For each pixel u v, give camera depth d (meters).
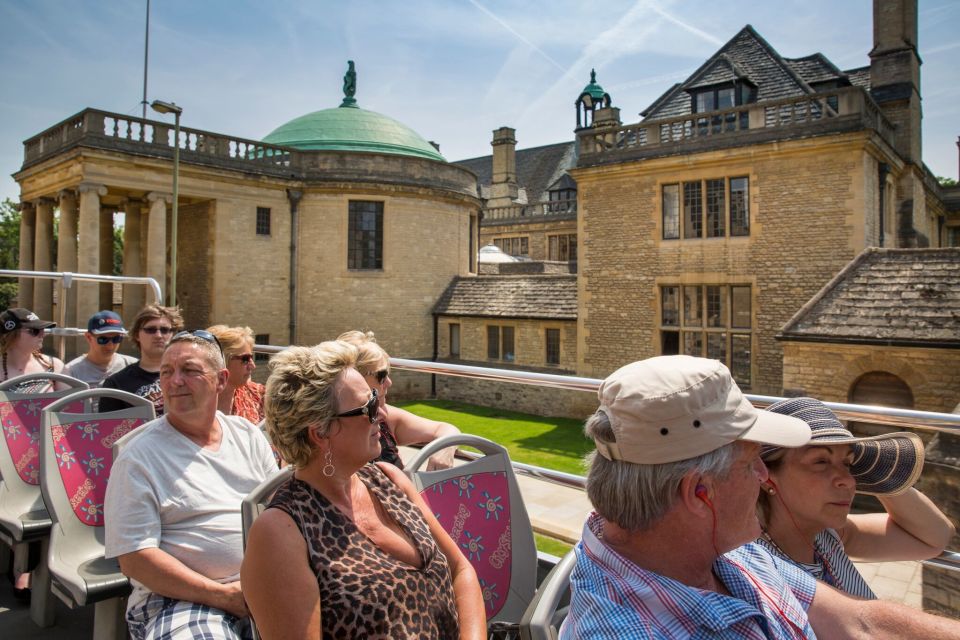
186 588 2.87
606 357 21.25
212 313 23.30
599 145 21.66
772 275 18.12
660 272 20.11
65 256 22.45
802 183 17.62
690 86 22.45
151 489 3.06
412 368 4.77
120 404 4.85
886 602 1.99
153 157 21.44
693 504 1.68
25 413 4.58
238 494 3.34
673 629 1.60
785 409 2.53
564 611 2.35
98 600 3.26
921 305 13.08
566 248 41.12
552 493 8.79
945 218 34.47
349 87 32.22
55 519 3.62
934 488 6.19
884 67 22.64
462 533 2.91
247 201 23.95
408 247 26.34
